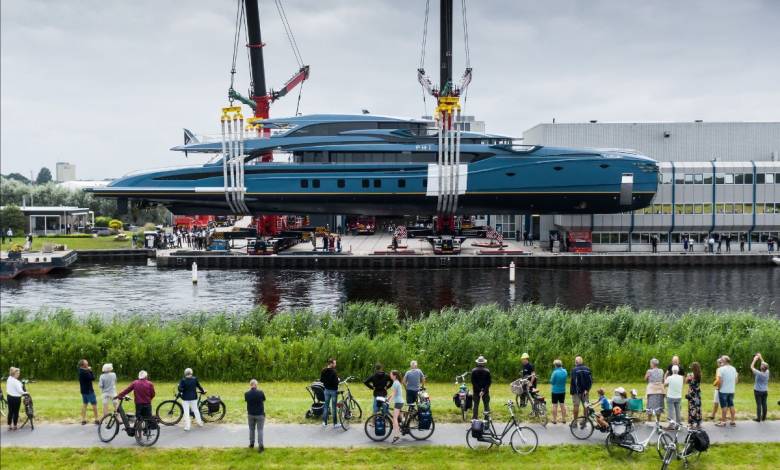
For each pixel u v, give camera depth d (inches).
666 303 1743.4
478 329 1047.0
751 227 2615.7
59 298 1849.2
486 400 670.5
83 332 1036.5
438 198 2534.5
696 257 2455.7
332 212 2650.1
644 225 2628.0
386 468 593.6
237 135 2571.4
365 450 627.8
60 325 1122.0
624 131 2992.1
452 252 2534.5
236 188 2591.0
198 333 1080.8
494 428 660.1
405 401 721.6
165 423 681.0
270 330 1106.7
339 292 1920.5
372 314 1163.3
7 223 3253.0
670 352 983.0
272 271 2359.7
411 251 2564.0
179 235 3014.3
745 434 661.9
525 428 633.0
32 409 672.4
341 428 678.5
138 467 593.6
